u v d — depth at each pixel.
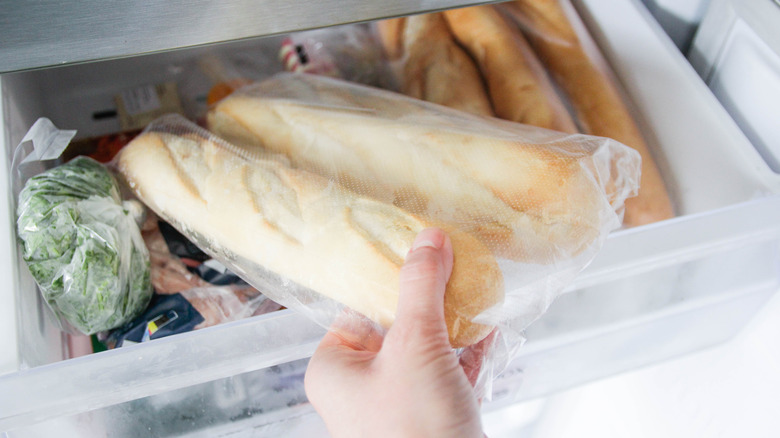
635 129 0.48
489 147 0.38
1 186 0.40
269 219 0.38
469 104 0.50
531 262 0.35
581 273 0.37
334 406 0.33
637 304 0.41
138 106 0.53
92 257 0.38
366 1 0.33
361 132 0.41
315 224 0.37
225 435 0.40
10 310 0.36
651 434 0.53
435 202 0.36
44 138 0.44
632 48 0.52
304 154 0.41
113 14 0.30
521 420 0.57
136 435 0.38
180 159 0.42
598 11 0.54
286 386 0.39
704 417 0.50
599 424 0.57
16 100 0.45
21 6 0.28
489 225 0.35
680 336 0.45
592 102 0.49
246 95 0.48
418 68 0.53
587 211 0.36
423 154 0.39
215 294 0.43
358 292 0.35
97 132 0.52
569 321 0.41
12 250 0.38
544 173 0.36
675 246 0.38
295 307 0.38
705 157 0.46
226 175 0.40
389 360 0.32
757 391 0.46
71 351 0.41
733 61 0.48
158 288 0.43
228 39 0.33
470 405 0.32
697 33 0.52
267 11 0.32
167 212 0.42
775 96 0.45
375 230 0.35
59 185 0.40
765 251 0.40
